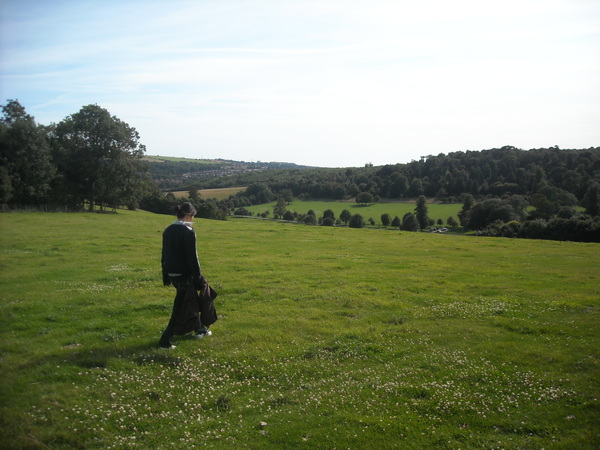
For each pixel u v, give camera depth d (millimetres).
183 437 5988
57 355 8406
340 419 6484
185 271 9023
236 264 20203
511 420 6500
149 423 6336
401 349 9438
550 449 5676
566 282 17375
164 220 51906
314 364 8648
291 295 14219
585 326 10812
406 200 119000
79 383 7402
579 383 7562
